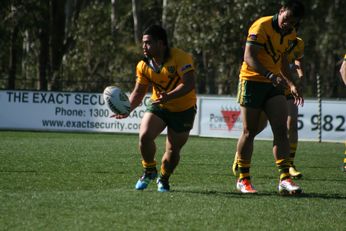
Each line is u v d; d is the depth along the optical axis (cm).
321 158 4734
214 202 2434
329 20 11762
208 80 11250
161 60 2594
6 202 2353
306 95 10806
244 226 2034
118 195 2547
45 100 7431
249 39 2641
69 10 12569
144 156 2703
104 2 14250
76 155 4456
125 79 11488
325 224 2102
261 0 10488
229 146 5634
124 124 7275
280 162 2692
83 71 11950
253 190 2738
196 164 4012
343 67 2844
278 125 2678
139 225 2005
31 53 12706
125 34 13612
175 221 2075
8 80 9525
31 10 10894
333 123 6719
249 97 2688
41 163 3872
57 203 2341
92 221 2045
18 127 7475
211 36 10756
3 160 4012
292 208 2361
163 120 2661
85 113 7362
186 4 10988
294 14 2591
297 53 3416
